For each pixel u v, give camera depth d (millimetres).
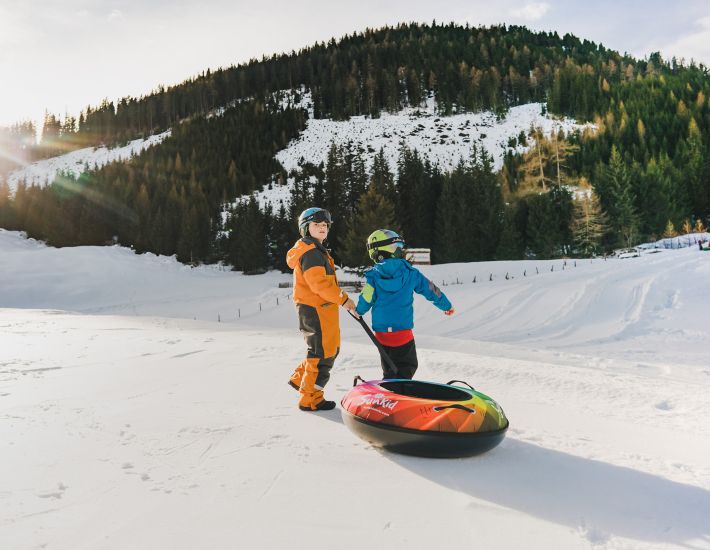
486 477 2617
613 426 3930
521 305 21250
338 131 113750
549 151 69125
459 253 49031
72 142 147125
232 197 88250
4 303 38562
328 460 2781
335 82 131000
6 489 2254
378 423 2910
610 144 81438
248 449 2922
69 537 1821
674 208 58844
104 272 47125
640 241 55250
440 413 2824
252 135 110250
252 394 4410
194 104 149500
